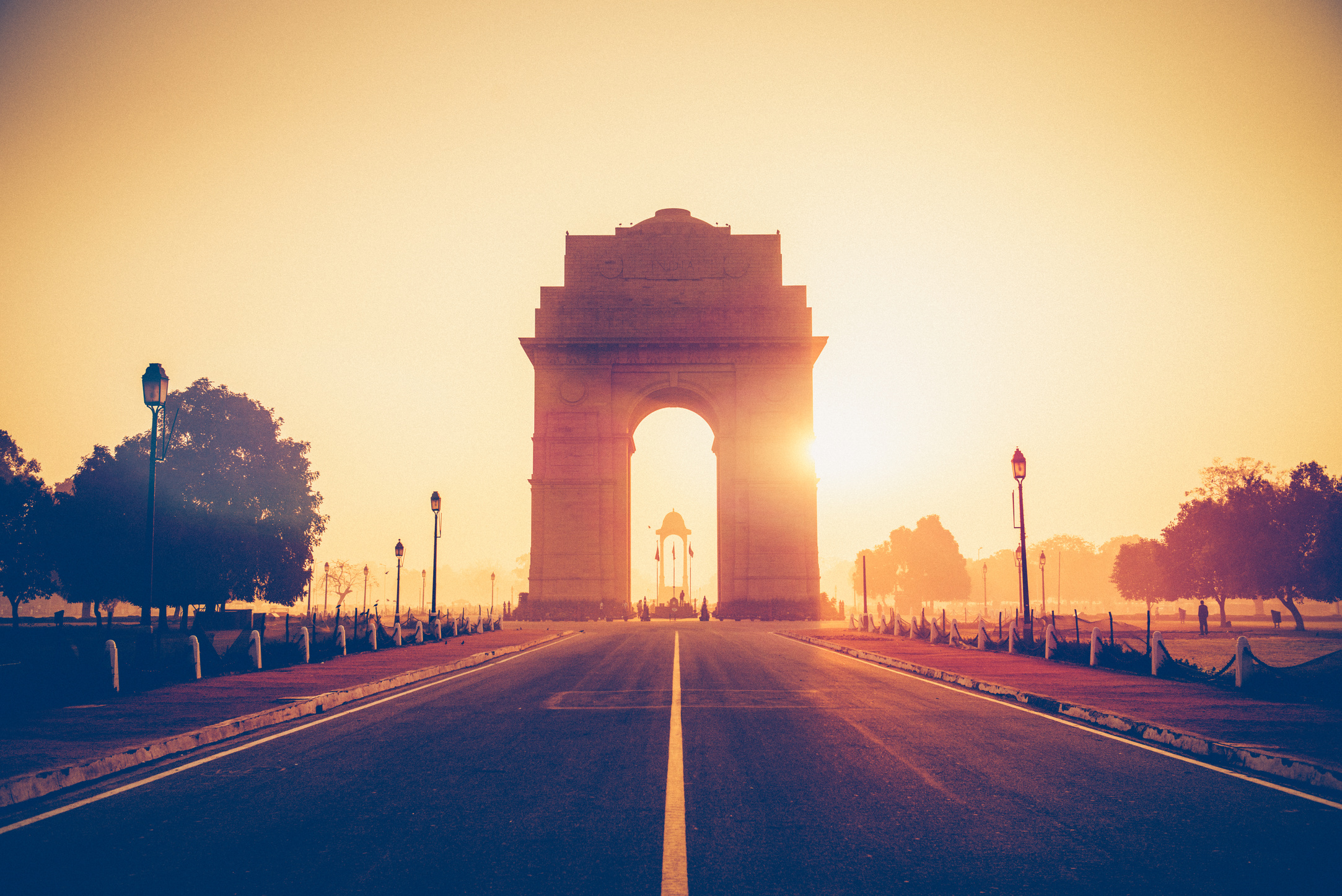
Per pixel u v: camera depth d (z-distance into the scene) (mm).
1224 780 9148
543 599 67562
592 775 9430
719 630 50562
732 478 69500
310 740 11797
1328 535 68750
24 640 26406
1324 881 6094
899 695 16625
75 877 6230
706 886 5973
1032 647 26766
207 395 59656
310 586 65125
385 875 6250
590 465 69375
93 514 56250
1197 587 75938
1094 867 6363
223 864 6520
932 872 6258
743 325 71438
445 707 15227
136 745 10594
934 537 144000
